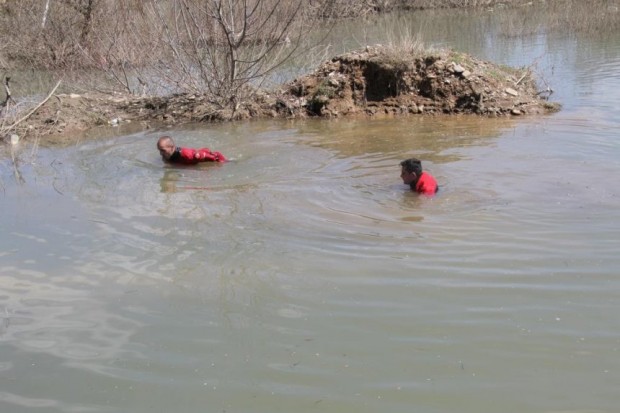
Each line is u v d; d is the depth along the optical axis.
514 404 3.71
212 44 13.77
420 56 13.29
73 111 13.36
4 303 5.28
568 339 4.36
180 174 8.98
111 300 5.26
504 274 5.38
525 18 27.69
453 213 7.00
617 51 17.91
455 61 13.32
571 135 10.23
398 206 7.31
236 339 4.55
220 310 5.00
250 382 4.04
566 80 14.75
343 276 5.47
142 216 7.25
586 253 5.74
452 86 12.84
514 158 9.10
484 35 23.36
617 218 6.59
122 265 5.93
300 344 4.45
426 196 7.60
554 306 4.81
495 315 4.71
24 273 5.85
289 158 9.70
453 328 4.56
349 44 21.80
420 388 3.90
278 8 14.80
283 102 13.25
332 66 13.62
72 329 4.82
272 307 5.00
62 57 19.62
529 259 5.67
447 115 12.54
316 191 7.99
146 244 6.41
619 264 5.48
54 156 10.44
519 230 6.39
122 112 13.61
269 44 14.48
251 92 13.65
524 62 17.14
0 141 11.77
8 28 21.05
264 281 5.45
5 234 6.85
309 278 5.46
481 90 12.70
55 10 20.27
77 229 6.92
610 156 8.93
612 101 12.59
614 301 4.85
